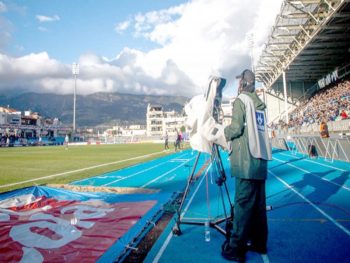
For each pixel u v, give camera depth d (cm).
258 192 322
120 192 662
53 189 684
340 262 293
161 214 473
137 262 304
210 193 639
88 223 419
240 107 313
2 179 898
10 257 309
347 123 1905
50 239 358
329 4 1748
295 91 4209
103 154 2186
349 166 1065
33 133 7062
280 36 2525
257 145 306
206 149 375
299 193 619
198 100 378
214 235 381
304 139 1591
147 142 5962
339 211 473
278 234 377
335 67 3309
